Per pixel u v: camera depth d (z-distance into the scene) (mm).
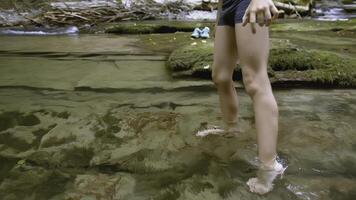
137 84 3672
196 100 3236
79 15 8852
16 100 3285
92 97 3352
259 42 1961
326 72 3598
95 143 2426
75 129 2652
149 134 2543
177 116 2865
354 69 3645
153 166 2109
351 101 3162
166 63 4363
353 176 1960
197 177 1980
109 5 9555
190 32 7152
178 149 2311
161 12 10055
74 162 2176
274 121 1975
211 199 1777
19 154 2281
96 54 4926
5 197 1822
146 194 1831
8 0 9320
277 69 3723
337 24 7688
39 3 9367
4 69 4316
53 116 2902
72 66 4414
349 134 2486
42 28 8250
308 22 8273
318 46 5098
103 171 2070
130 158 2209
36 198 1812
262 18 1780
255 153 2219
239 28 1998
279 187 1856
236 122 2529
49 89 3580
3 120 2818
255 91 1988
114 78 3887
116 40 6184
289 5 10039
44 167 2121
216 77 2350
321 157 2166
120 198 1799
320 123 2680
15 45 5754
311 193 1802
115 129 2645
